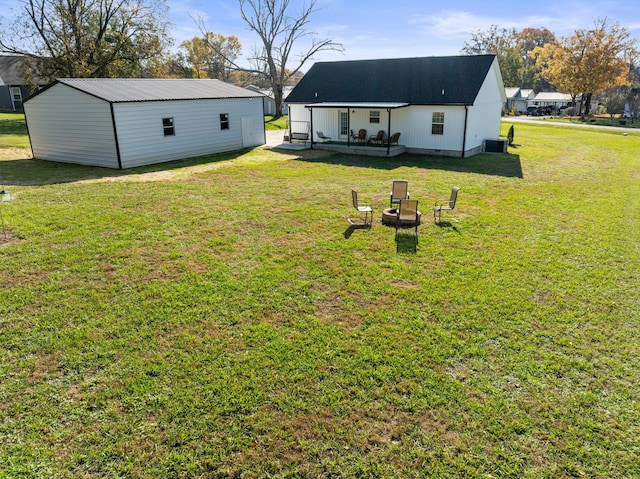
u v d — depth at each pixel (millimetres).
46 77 32281
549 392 4762
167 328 5945
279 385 4836
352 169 18250
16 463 3830
